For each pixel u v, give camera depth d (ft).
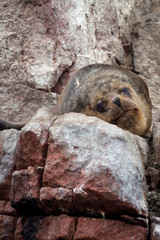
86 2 91.30
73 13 87.04
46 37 81.71
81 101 60.85
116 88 60.03
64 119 50.03
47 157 47.37
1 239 49.70
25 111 74.43
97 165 44.39
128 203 42.57
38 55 79.36
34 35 81.35
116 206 42.80
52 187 45.78
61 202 44.75
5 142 54.24
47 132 48.96
